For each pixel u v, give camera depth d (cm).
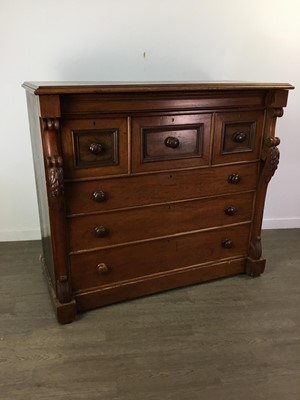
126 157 142
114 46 194
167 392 120
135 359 134
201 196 164
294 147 234
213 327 153
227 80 204
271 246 227
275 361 135
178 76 207
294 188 246
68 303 150
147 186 150
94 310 162
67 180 134
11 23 181
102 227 148
